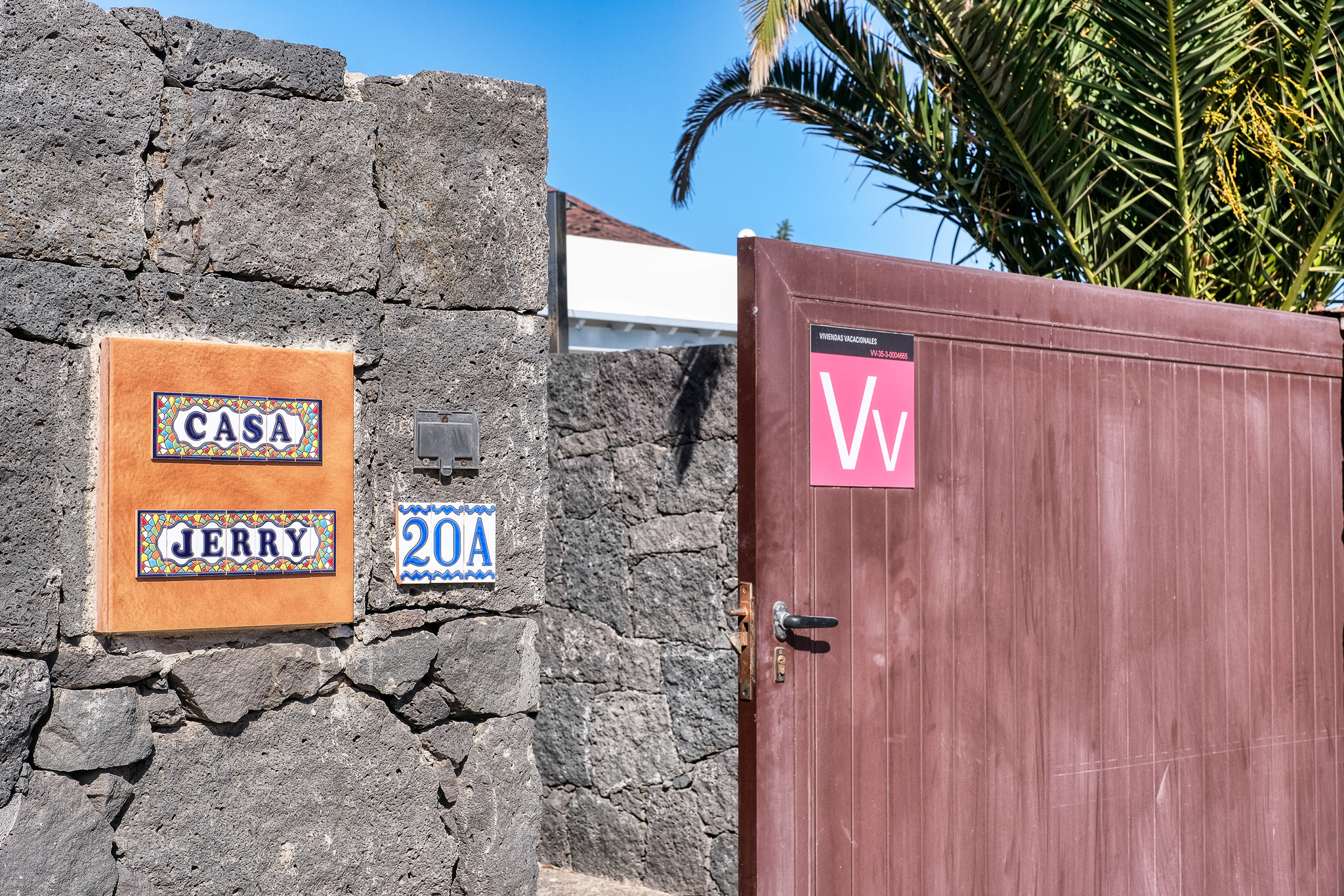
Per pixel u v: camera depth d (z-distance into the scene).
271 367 2.45
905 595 2.93
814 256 2.83
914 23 5.30
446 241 2.72
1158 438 3.44
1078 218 5.41
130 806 2.33
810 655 2.77
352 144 2.60
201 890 2.38
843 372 2.86
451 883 2.70
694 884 4.21
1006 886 3.07
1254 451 3.66
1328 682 3.80
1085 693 3.25
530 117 2.84
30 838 2.20
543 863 4.69
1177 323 3.49
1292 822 3.68
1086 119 5.30
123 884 2.30
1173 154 5.09
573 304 9.78
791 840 2.71
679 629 4.29
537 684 2.81
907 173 5.96
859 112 6.09
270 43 2.52
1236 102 5.25
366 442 2.59
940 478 3.01
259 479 2.43
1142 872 3.34
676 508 4.31
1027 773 3.12
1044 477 3.20
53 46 2.26
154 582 2.30
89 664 2.28
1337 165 4.83
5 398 2.20
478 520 2.71
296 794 2.49
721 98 6.59
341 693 2.56
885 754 2.88
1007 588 3.11
